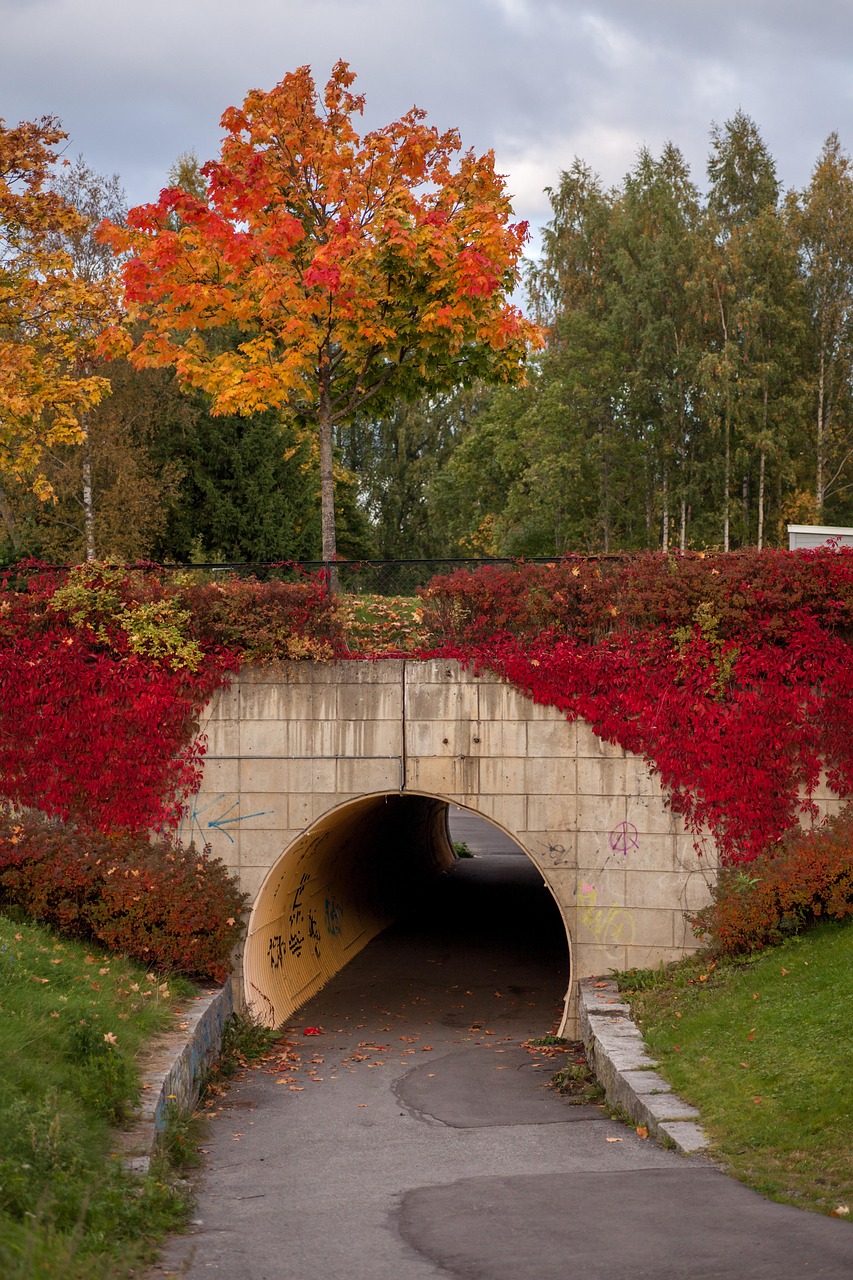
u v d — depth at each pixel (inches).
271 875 625.3
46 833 604.1
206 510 1357.0
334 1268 265.7
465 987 784.9
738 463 1450.5
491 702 610.2
